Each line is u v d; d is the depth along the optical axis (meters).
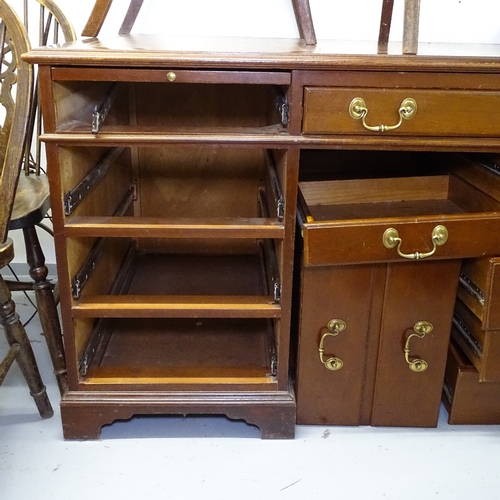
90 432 1.09
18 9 1.44
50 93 0.88
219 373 1.11
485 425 1.16
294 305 1.20
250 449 1.09
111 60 0.86
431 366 1.10
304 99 0.89
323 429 1.14
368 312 1.05
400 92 0.89
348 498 0.97
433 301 1.05
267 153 1.33
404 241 0.96
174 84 1.36
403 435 1.13
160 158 1.45
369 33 1.41
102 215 1.20
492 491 0.99
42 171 1.47
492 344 1.02
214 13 1.39
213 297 1.06
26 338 1.10
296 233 1.15
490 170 1.06
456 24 1.40
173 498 0.97
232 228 0.97
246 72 0.88
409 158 1.38
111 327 1.28
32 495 0.97
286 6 1.38
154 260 1.50
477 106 0.90
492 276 0.96
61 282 1.00
